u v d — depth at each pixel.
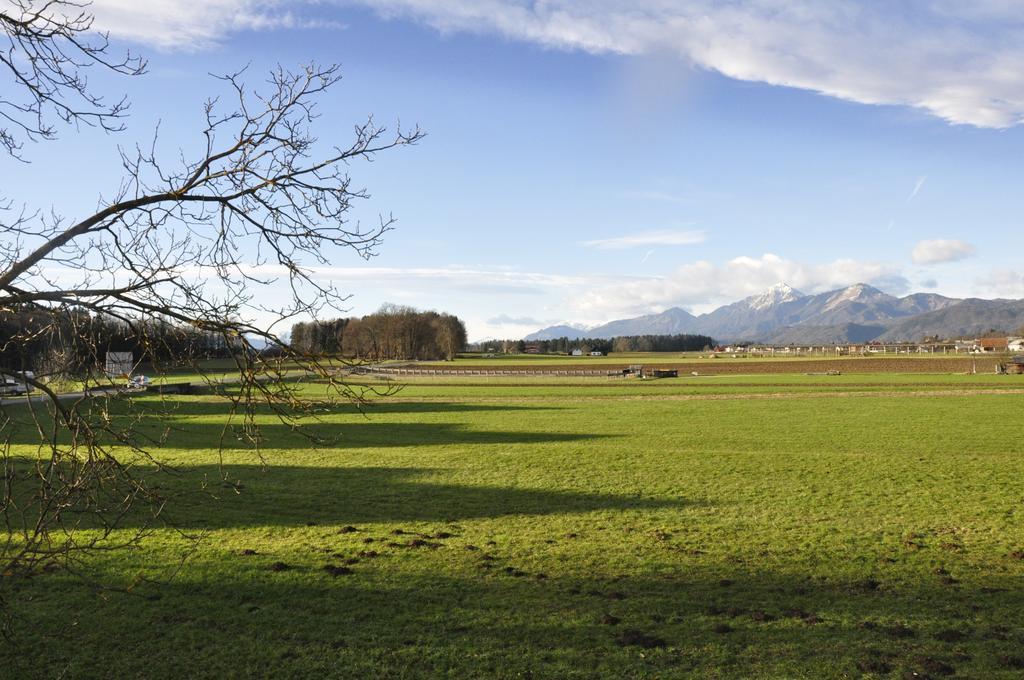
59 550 7.02
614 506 20.67
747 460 28.52
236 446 33.84
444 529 17.97
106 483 7.17
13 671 9.70
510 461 28.61
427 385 87.00
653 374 106.00
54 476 6.86
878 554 15.66
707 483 23.97
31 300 6.36
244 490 22.48
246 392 7.11
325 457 29.95
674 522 18.78
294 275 6.91
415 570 14.31
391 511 19.94
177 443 34.69
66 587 12.93
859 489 22.81
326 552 15.64
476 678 9.56
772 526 18.33
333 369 7.33
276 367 7.11
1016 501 20.80
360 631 11.14
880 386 74.69
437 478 24.92
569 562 14.98
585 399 65.50
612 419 47.41
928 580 13.68
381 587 13.20
